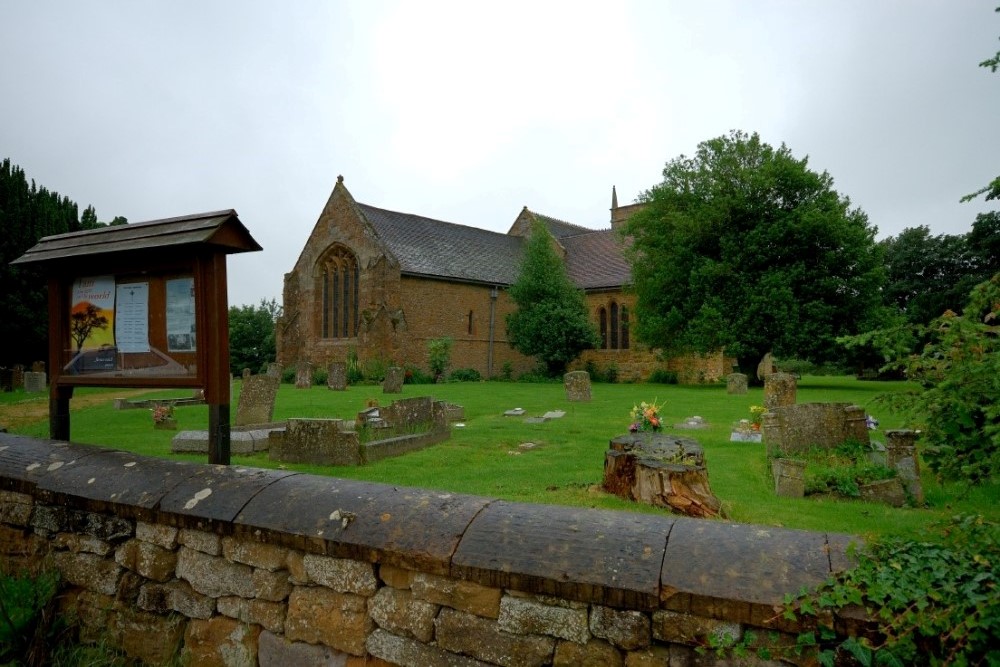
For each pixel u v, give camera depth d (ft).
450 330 129.08
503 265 145.69
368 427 38.73
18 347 120.57
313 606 9.88
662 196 105.40
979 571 6.75
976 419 9.66
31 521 13.33
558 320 120.37
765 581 7.26
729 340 93.71
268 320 200.44
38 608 12.30
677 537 8.20
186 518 11.02
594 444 38.93
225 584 10.74
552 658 8.13
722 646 7.19
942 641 6.37
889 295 160.56
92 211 151.53
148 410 57.31
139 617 11.64
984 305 8.50
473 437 41.34
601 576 7.88
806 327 90.22
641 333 107.96
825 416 35.29
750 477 30.01
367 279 120.78
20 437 15.40
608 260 142.72
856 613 6.79
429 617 8.96
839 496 26.53
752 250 93.66
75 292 16.80
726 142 102.32
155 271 15.46
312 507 10.27
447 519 9.36
